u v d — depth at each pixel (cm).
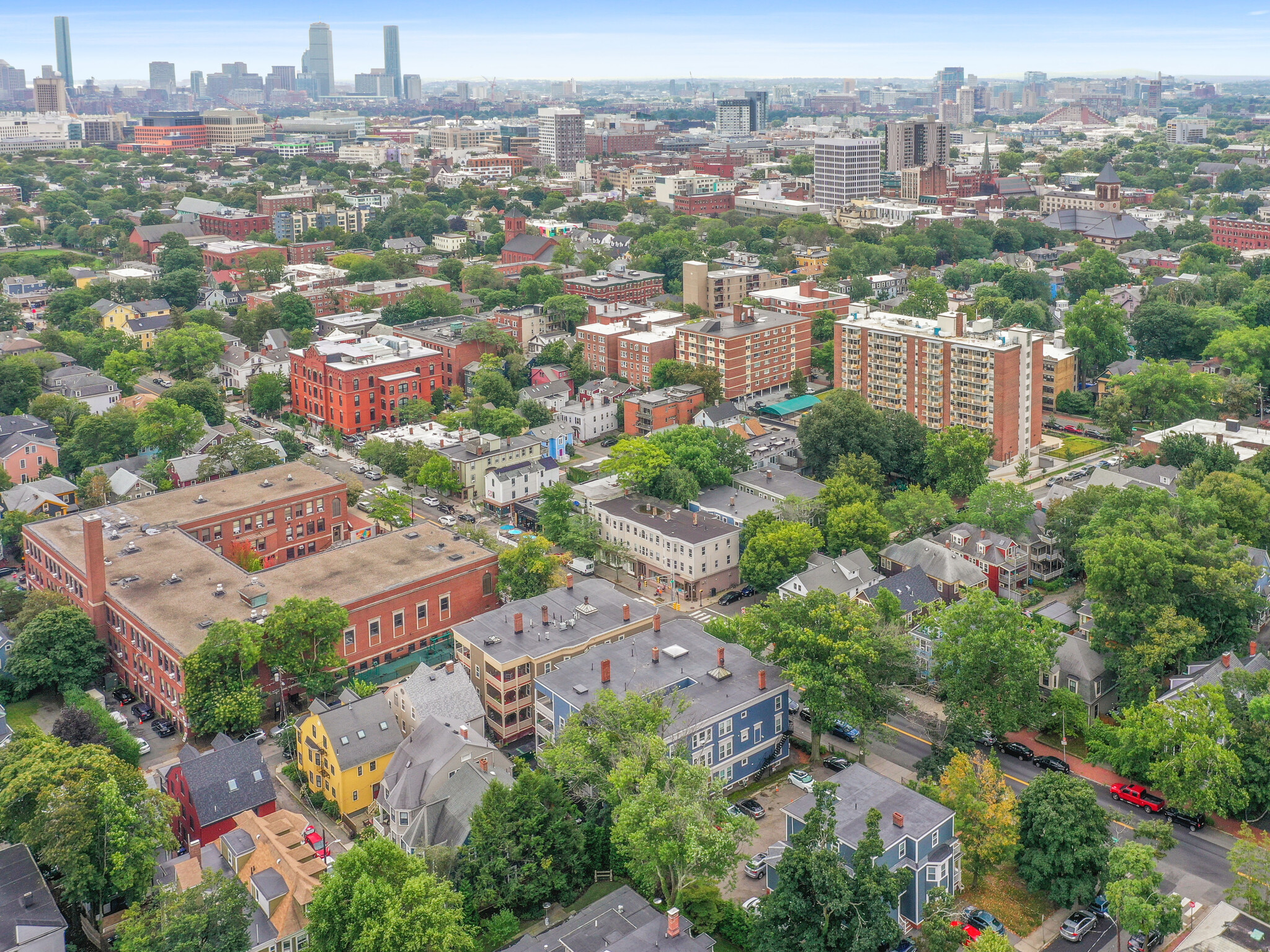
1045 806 13700
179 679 17900
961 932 12225
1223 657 17112
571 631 18612
